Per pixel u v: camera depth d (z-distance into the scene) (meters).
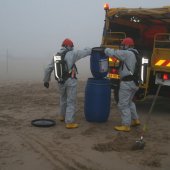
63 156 5.04
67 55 6.33
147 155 5.13
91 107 6.72
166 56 7.28
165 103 8.94
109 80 6.86
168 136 6.04
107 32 8.42
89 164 4.79
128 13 8.01
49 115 7.27
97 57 6.65
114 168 4.68
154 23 9.09
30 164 4.77
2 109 7.73
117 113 7.63
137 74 6.25
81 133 6.09
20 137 5.82
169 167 4.75
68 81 6.33
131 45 6.31
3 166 4.70
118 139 5.78
